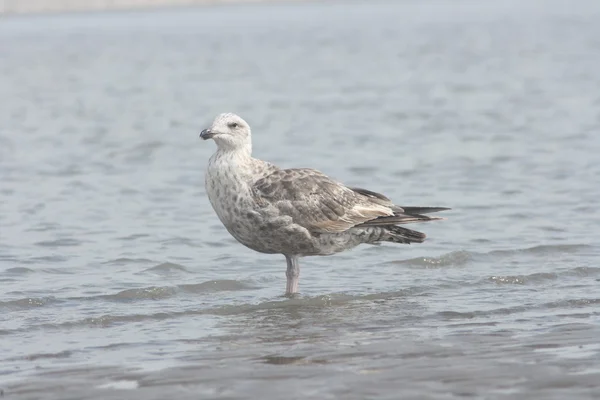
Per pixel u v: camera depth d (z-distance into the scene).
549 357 10.02
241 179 12.94
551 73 42.81
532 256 15.35
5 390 9.30
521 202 19.16
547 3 111.00
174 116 32.75
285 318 12.12
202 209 19.22
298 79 43.69
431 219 13.22
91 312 12.55
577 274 14.16
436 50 57.31
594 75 41.12
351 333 11.29
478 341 10.76
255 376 9.58
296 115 32.16
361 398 8.84
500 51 55.00
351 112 32.62
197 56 56.53
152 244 16.56
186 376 9.64
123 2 123.19
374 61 51.66
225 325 11.82
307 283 14.02
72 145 27.03
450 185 20.97
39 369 9.98
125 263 15.36
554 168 22.36
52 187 21.39
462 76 43.25
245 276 14.48
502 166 22.84
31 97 38.34
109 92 39.88
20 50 61.50
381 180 21.67
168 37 72.62
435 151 25.03
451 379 9.34
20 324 11.95
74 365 10.12
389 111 32.66
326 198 13.01
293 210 12.85
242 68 49.22
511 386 9.09
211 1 130.62
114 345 10.93
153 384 9.41
